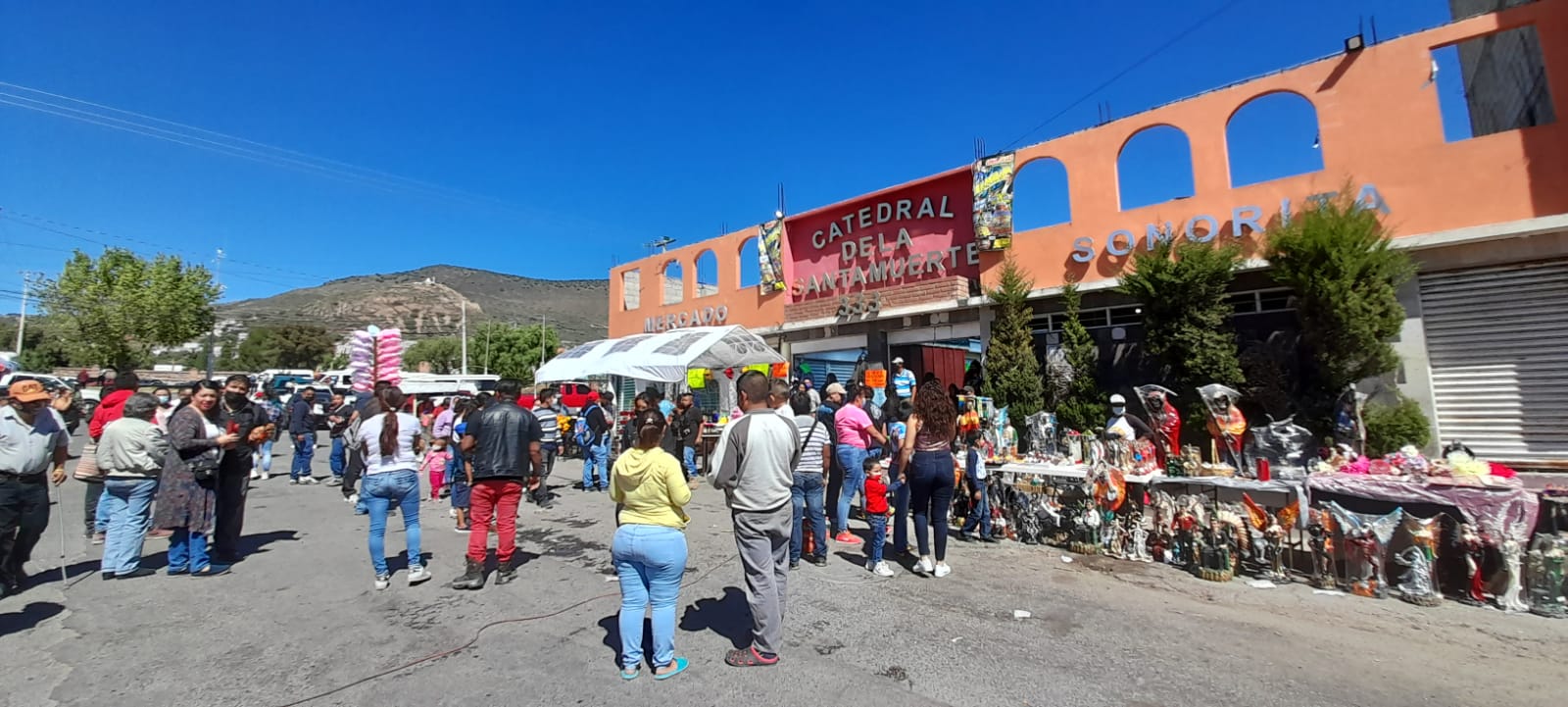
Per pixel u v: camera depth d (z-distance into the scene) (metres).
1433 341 8.34
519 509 9.31
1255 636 4.33
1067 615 4.77
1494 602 4.86
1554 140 7.81
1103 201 11.22
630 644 3.73
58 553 6.74
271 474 13.67
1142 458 6.57
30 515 5.21
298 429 12.27
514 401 5.78
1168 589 5.39
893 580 5.70
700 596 5.27
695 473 11.41
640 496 3.76
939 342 14.18
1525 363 7.84
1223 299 9.66
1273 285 9.62
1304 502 5.49
